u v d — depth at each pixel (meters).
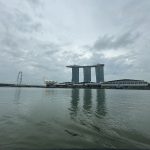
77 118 18.81
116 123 16.42
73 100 45.16
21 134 12.35
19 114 20.88
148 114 22.50
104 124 15.92
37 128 14.14
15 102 36.31
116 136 12.05
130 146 10.04
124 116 20.72
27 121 16.86
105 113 23.11
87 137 11.76
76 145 10.20
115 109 27.69
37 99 46.69
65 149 9.55
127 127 14.77
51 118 18.55
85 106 31.23
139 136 12.05
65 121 17.09
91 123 16.33
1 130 13.41
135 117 20.02
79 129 13.95
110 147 9.88
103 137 11.73
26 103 34.50
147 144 10.41
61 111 24.08
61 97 58.38
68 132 12.98
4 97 52.25
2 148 9.65
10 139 11.21
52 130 13.57
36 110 24.62
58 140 11.06
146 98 59.69
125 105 34.44
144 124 15.97
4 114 20.80
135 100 49.72
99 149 9.56
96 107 30.05
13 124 15.48
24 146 9.98
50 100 44.03
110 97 62.56
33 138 11.45
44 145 10.18
